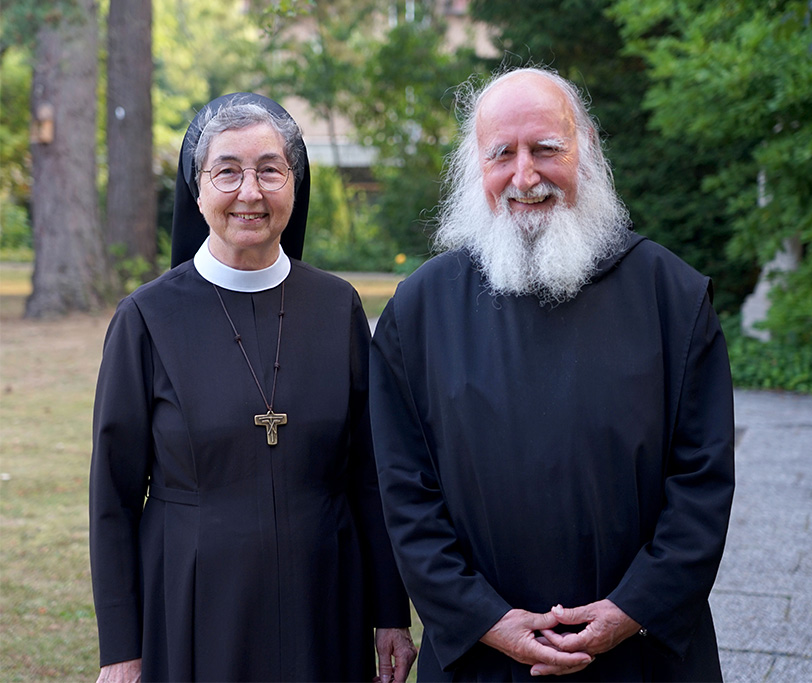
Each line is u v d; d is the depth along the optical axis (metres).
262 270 2.23
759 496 4.99
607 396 1.97
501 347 2.04
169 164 22.34
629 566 1.96
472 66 15.40
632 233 2.17
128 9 14.86
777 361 8.67
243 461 2.12
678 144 11.09
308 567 2.14
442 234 2.30
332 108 21.53
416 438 2.15
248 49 22.80
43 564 4.44
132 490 2.19
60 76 13.68
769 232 8.41
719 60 7.73
